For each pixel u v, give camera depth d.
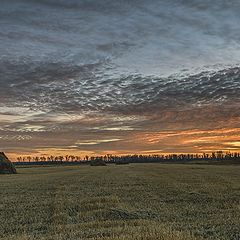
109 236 12.84
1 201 25.19
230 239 12.95
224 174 53.75
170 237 11.58
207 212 19.61
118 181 41.22
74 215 19.28
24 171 91.00
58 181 44.28
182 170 68.62
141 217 18.20
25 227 16.20
